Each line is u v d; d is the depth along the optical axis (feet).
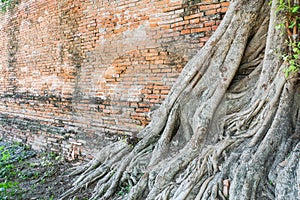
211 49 12.00
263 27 11.71
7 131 26.27
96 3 17.52
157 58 14.79
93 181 13.69
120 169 12.74
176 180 10.50
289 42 10.01
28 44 23.35
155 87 14.80
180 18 14.28
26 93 23.86
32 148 23.06
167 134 12.16
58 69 20.48
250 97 11.44
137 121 15.30
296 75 9.83
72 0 19.11
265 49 10.95
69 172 16.47
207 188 9.39
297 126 9.70
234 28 11.78
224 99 11.71
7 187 14.70
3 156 20.79
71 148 19.30
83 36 18.44
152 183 11.05
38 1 22.02
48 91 21.52
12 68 25.44
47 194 13.66
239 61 11.73
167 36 14.66
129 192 11.39
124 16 16.17
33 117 23.15
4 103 26.71
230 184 9.12
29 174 16.74
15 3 24.45
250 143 9.98
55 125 20.92
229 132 11.04
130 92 15.58
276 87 10.21
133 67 15.53
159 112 12.98
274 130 9.50
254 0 11.62
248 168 8.99
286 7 9.71
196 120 11.49
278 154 9.20
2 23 26.25
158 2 14.90
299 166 8.14
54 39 20.68
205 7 13.52
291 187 8.00
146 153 12.65
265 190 8.68
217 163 10.11
